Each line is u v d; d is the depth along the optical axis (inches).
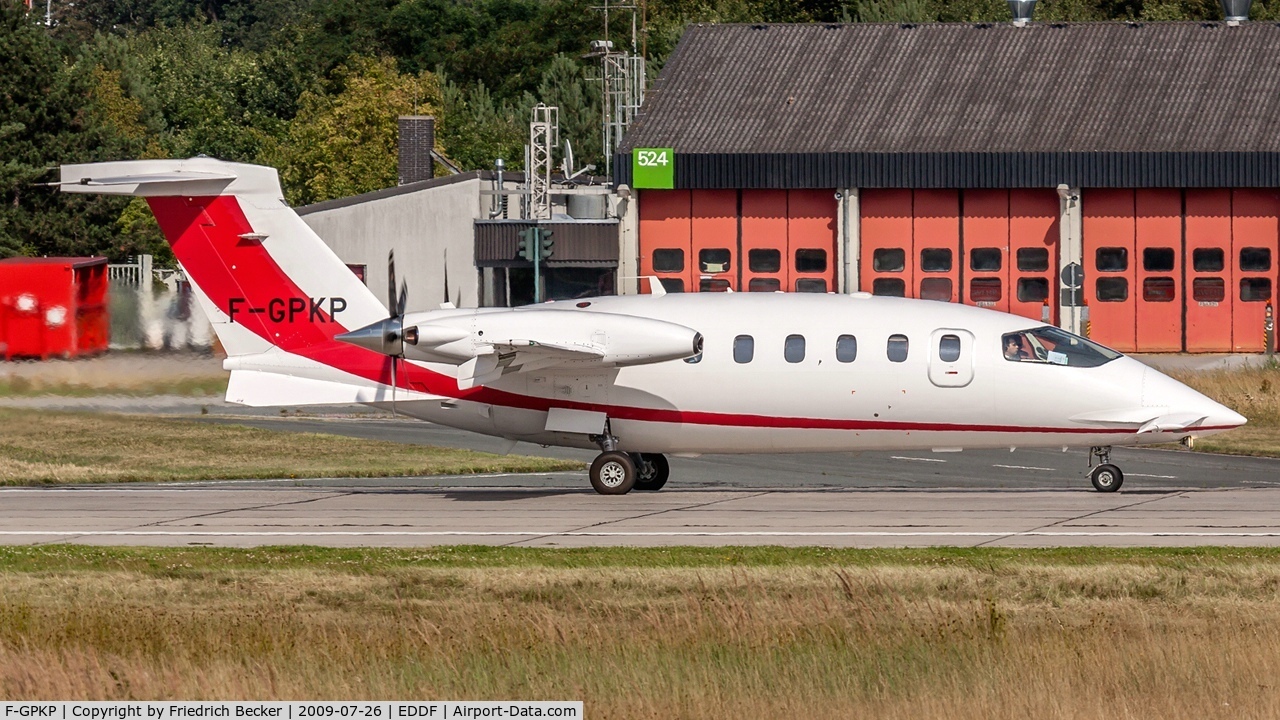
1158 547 3225.9
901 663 2432.3
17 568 3125.0
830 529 3508.9
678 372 4156.0
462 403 4264.3
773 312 4202.8
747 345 4148.6
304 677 2377.0
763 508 3890.3
